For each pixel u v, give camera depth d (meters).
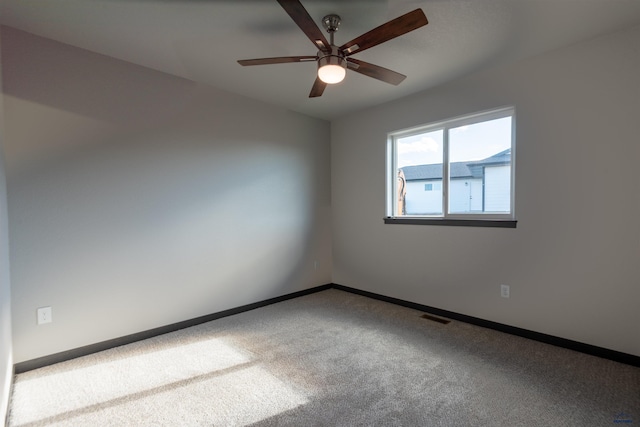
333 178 4.37
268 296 3.68
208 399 1.89
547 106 2.49
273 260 3.73
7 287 1.96
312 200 4.16
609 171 2.23
